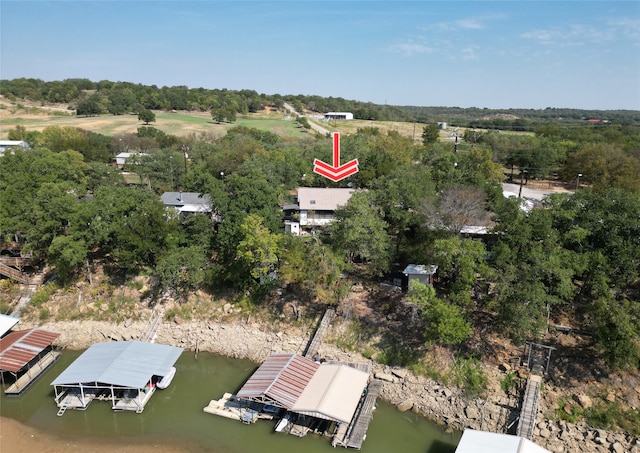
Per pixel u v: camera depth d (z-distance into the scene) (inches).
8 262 2768.2
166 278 2393.0
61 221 2694.4
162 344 2178.9
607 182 3668.8
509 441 1486.2
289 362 1927.9
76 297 2578.7
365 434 1686.8
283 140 6250.0
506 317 1870.1
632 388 1743.4
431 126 6176.2
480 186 2861.7
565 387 1796.3
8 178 2933.1
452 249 2022.6
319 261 2255.2
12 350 2058.3
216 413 1824.6
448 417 1788.9
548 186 4372.5
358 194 2439.7
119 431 1744.6
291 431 1704.0
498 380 1861.5
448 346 2018.9
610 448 1578.5
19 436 1723.7
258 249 2295.8
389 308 2260.1
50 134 5551.2
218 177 3927.2
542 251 1963.6
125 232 2504.9
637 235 2074.3
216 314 2463.1
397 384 1956.2
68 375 1866.4
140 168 4136.3
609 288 1974.7
